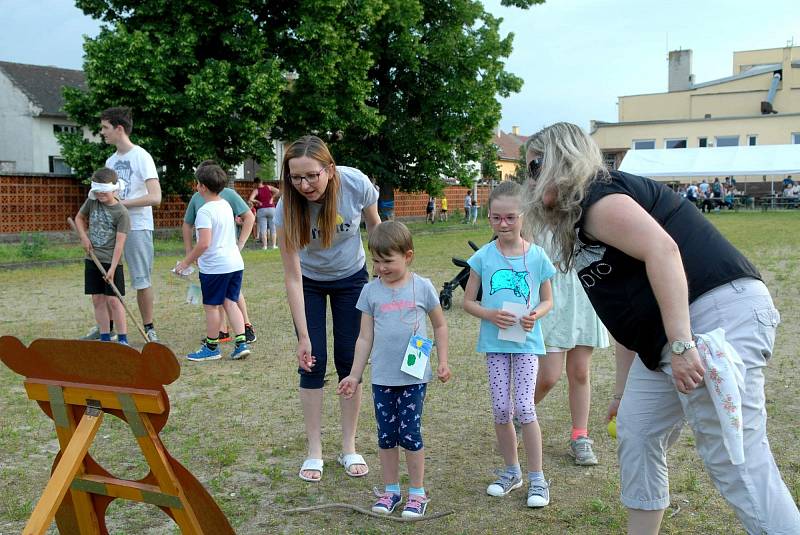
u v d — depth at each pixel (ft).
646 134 160.56
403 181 93.20
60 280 43.09
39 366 8.64
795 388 18.42
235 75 70.90
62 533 9.38
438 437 15.52
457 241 73.05
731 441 7.63
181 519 8.51
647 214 8.06
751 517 7.97
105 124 23.86
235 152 73.77
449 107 87.51
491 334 12.53
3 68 114.42
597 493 12.55
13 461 14.21
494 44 86.74
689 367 7.75
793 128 148.46
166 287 39.58
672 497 12.22
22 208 71.92
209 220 22.08
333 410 17.61
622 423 8.79
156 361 7.84
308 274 13.56
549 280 12.71
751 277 8.32
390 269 12.09
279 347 24.67
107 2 71.26
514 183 12.96
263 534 11.14
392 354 11.97
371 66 82.33
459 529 11.28
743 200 134.21
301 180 12.25
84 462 8.91
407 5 81.25
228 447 14.87
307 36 71.72
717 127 154.51
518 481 12.78
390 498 12.00
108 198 22.50
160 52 66.54
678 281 7.80
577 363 13.75
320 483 13.14
